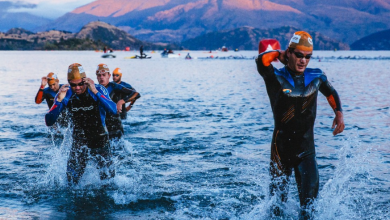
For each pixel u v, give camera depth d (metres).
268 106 14.76
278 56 4.45
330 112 13.02
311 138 4.58
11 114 12.80
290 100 4.43
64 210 5.05
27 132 9.88
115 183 6.02
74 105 5.54
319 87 4.64
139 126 10.85
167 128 10.53
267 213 4.74
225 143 8.70
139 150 8.13
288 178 4.75
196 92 19.97
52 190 5.74
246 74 34.84
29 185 5.93
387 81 25.80
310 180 4.40
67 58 88.75
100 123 5.72
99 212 5.02
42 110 13.82
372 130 9.84
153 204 5.28
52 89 10.22
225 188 5.86
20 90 20.39
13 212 4.95
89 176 6.03
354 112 12.92
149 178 6.32
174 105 15.11
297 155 4.55
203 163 7.17
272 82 4.50
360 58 81.06
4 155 7.68
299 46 4.30
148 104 15.41
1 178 6.24
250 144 8.59
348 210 4.90
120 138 8.28
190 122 11.43
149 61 70.69
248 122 11.33
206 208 5.14
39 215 4.87
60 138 9.23
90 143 5.77
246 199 5.43
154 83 25.50
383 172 6.40
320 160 7.15
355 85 23.02
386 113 12.66
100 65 8.27
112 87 8.34
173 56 106.94
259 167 6.90
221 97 17.73
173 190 5.77
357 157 7.28
